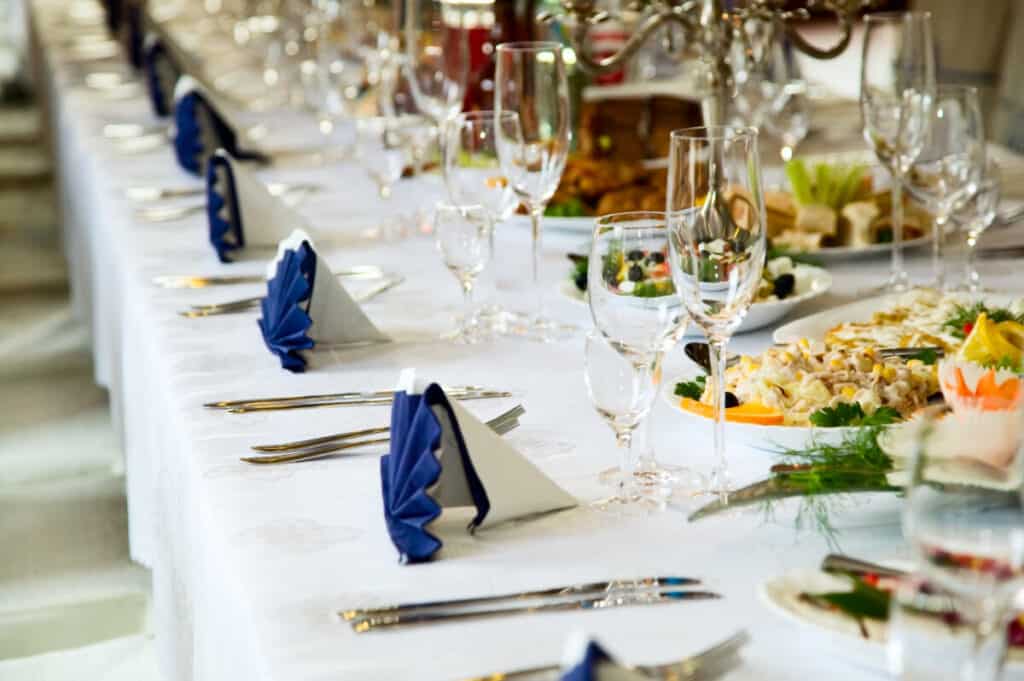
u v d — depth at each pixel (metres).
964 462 0.78
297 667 1.00
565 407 1.57
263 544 1.22
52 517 3.25
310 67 3.65
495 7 3.02
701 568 1.15
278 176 3.02
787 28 2.35
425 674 0.99
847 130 3.24
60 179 4.94
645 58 4.12
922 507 0.77
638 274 1.20
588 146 2.94
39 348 4.62
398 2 2.88
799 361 1.45
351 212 2.66
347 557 1.19
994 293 1.96
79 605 2.80
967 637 0.77
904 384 1.40
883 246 2.18
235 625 1.16
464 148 1.89
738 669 0.97
